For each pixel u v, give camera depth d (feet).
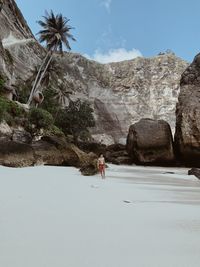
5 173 65.10
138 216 29.09
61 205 32.55
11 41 269.23
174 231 23.68
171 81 396.78
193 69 181.16
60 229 22.89
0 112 127.44
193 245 20.15
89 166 80.69
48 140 106.42
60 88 254.47
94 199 38.42
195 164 163.32
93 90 376.07
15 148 86.07
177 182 73.05
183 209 33.71
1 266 15.61
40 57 299.79
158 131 166.61
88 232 22.50
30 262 16.25
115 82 396.57
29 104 191.31
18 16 289.12
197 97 164.45
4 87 174.81
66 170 84.89
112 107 367.45
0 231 21.56
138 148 167.12
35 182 52.95
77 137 245.24
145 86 395.96
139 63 407.23
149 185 62.13
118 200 38.78
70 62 383.65
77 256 17.43
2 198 34.47
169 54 418.92
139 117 374.63
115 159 172.96
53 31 195.62
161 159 166.09
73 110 253.03
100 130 346.74
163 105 385.70
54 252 17.92
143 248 19.30
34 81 219.61
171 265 16.53
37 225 23.66
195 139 154.30
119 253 18.19
